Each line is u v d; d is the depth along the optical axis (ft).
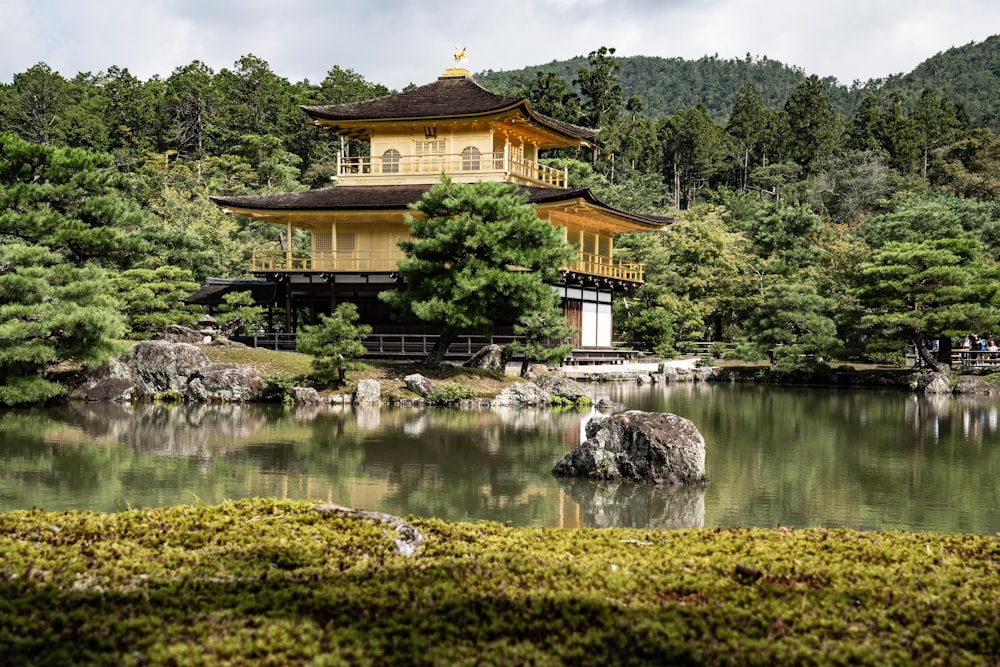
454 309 107.34
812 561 28.78
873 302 142.10
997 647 21.80
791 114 449.89
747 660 20.88
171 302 136.15
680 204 416.05
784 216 248.52
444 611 23.44
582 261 149.07
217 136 344.90
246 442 72.79
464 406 105.40
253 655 20.43
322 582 25.49
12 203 95.91
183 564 26.84
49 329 88.58
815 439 79.97
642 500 51.96
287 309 148.36
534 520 46.47
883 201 303.07
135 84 384.88
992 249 229.04
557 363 141.69
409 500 51.16
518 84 374.22
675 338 195.72
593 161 352.49
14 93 347.97
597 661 20.51
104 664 19.76
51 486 53.26
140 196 234.38
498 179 152.35
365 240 151.33
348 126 159.53
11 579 24.89
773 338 160.15
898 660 20.97
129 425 82.74
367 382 106.11
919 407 112.57
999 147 350.84
